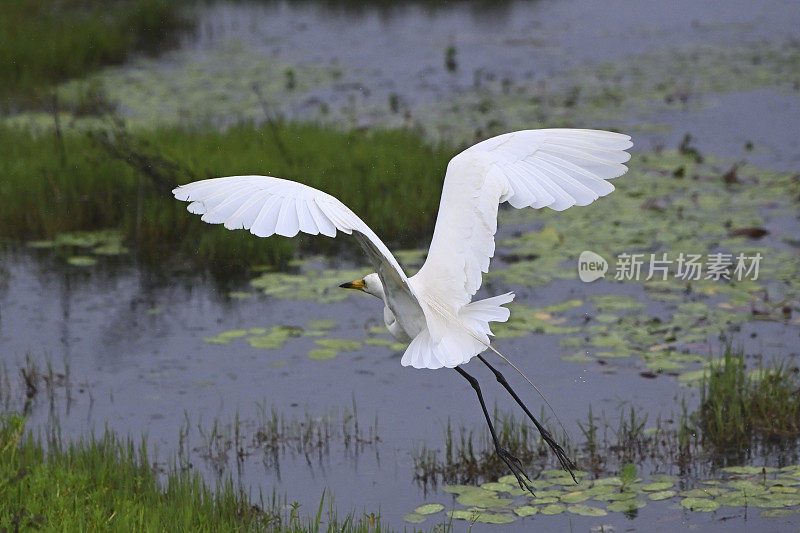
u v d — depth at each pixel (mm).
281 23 33750
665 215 16766
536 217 17438
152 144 18391
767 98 23250
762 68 26000
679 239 15695
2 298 14672
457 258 6152
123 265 15875
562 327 13094
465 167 6141
